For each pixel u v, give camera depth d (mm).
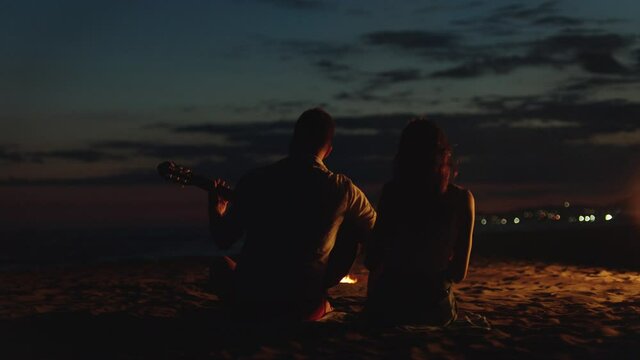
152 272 9078
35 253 16000
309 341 4266
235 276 4574
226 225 4613
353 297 6289
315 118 4629
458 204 4520
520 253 11664
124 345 4363
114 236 24781
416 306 4551
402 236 4547
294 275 4484
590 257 10750
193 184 4633
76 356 4137
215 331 4598
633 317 5270
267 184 4547
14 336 4637
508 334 4613
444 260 4586
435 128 4562
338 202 4496
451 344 4238
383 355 4012
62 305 5918
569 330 4742
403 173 4547
